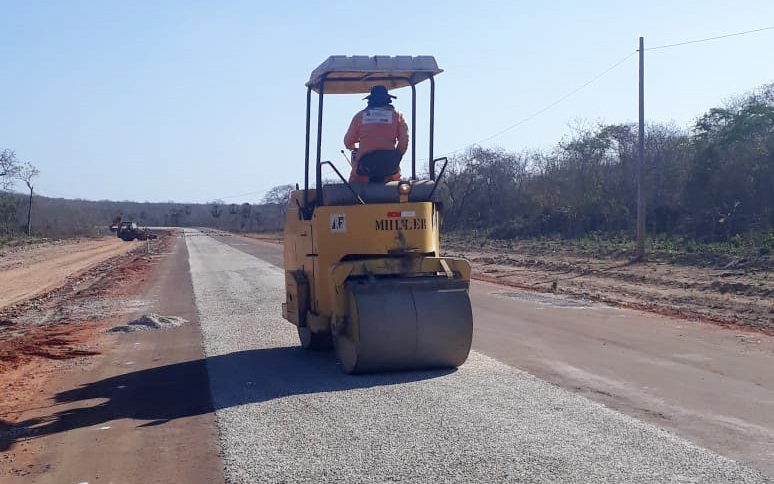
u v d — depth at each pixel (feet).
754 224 103.81
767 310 55.36
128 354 44.52
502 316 54.03
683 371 34.83
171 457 24.70
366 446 24.54
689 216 119.34
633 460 22.62
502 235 160.66
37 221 310.86
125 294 81.41
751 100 123.65
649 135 148.36
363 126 37.63
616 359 37.81
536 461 22.65
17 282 105.60
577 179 157.28
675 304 60.80
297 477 22.07
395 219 35.45
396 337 33.55
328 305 36.22
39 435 27.99
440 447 24.17
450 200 188.75
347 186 35.76
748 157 114.21
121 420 29.53
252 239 257.14
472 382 32.86
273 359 40.47
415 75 40.09
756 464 22.24
